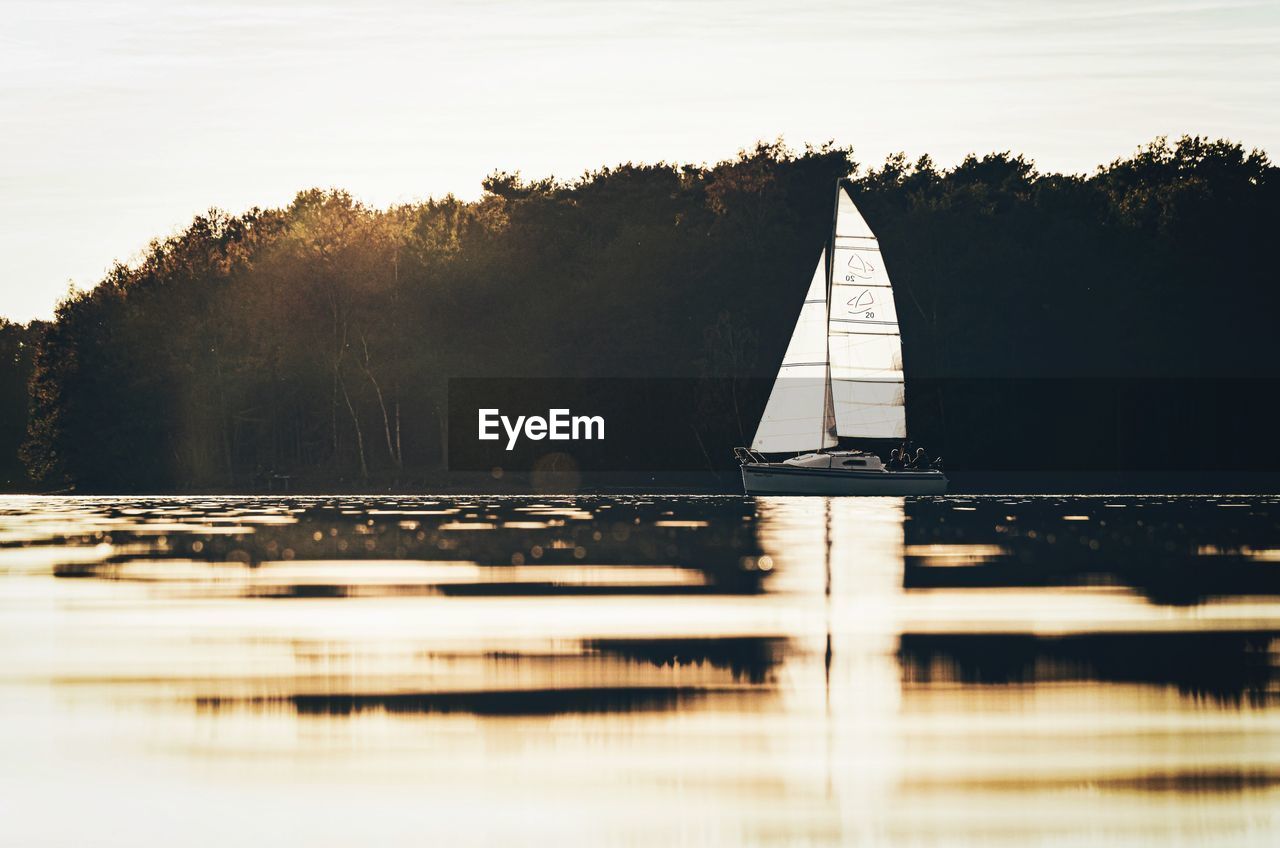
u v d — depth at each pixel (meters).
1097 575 45.25
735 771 20.88
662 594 40.41
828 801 19.44
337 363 139.00
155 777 20.56
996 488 125.06
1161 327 139.50
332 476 136.25
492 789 19.98
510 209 180.75
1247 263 142.75
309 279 139.00
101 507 98.88
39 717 24.00
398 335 140.50
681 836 18.08
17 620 34.72
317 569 47.44
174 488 141.12
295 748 22.03
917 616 35.72
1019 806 19.20
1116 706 24.84
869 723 23.64
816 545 57.91
